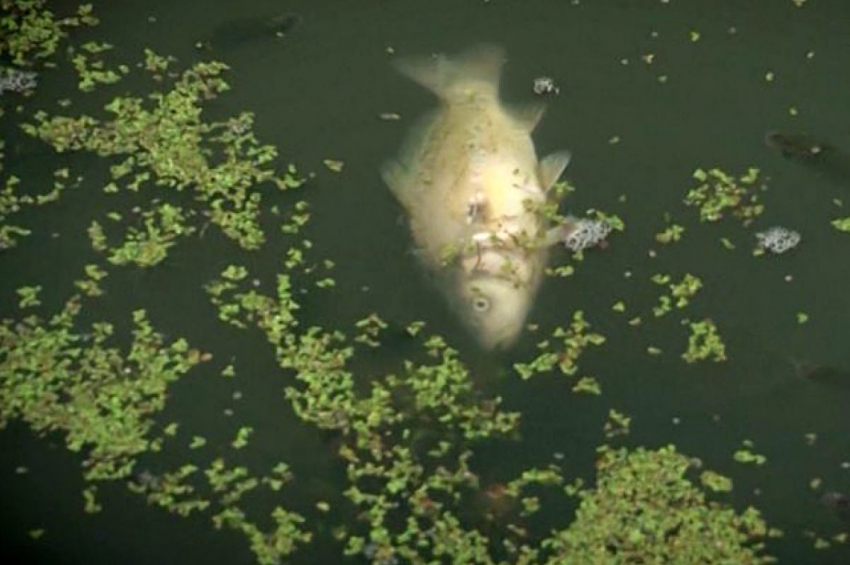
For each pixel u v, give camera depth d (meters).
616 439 5.80
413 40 7.48
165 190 6.68
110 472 5.65
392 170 6.80
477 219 6.54
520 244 6.45
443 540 5.44
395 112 7.09
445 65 7.34
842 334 6.24
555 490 5.62
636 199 6.71
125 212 6.58
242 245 6.47
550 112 7.11
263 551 5.40
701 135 7.03
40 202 6.59
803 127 7.08
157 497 5.56
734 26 7.59
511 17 7.62
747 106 7.17
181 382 5.96
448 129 6.99
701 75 7.32
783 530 5.52
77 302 6.23
